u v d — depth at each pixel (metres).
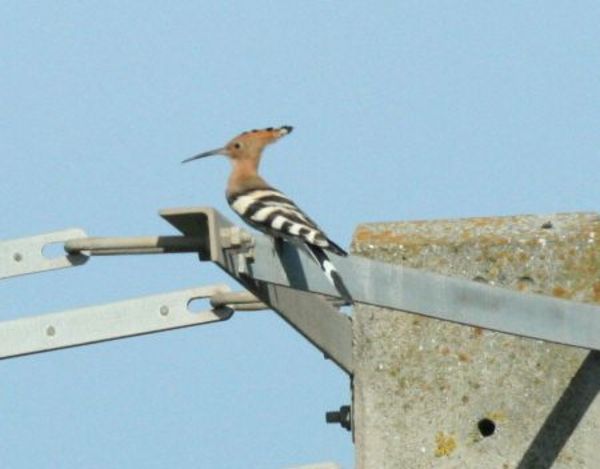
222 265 9.75
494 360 11.48
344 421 12.27
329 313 11.40
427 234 11.73
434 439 11.53
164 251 10.20
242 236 9.88
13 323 11.91
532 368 11.42
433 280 10.28
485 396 11.48
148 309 11.83
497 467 11.43
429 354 11.59
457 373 11.53
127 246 10.23
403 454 11.57
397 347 11.62
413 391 11.59
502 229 11.68
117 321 11.88
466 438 11.49
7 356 11.90
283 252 10.09
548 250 11.47
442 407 11.55
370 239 11.70
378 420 11.62
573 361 11.36
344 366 11.66
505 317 10.37
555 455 11.34
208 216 9.56
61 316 11.88
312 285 10.12
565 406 11.36
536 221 11.76
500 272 11.51
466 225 11.80
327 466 11.54
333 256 10.18
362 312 11.69
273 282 10.04
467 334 11.54
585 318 10.48
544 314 10.41
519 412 11.42
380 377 11.63
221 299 11.70
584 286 11.41
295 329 11.02
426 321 11.60
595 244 11.43
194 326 11.89
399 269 10.24
